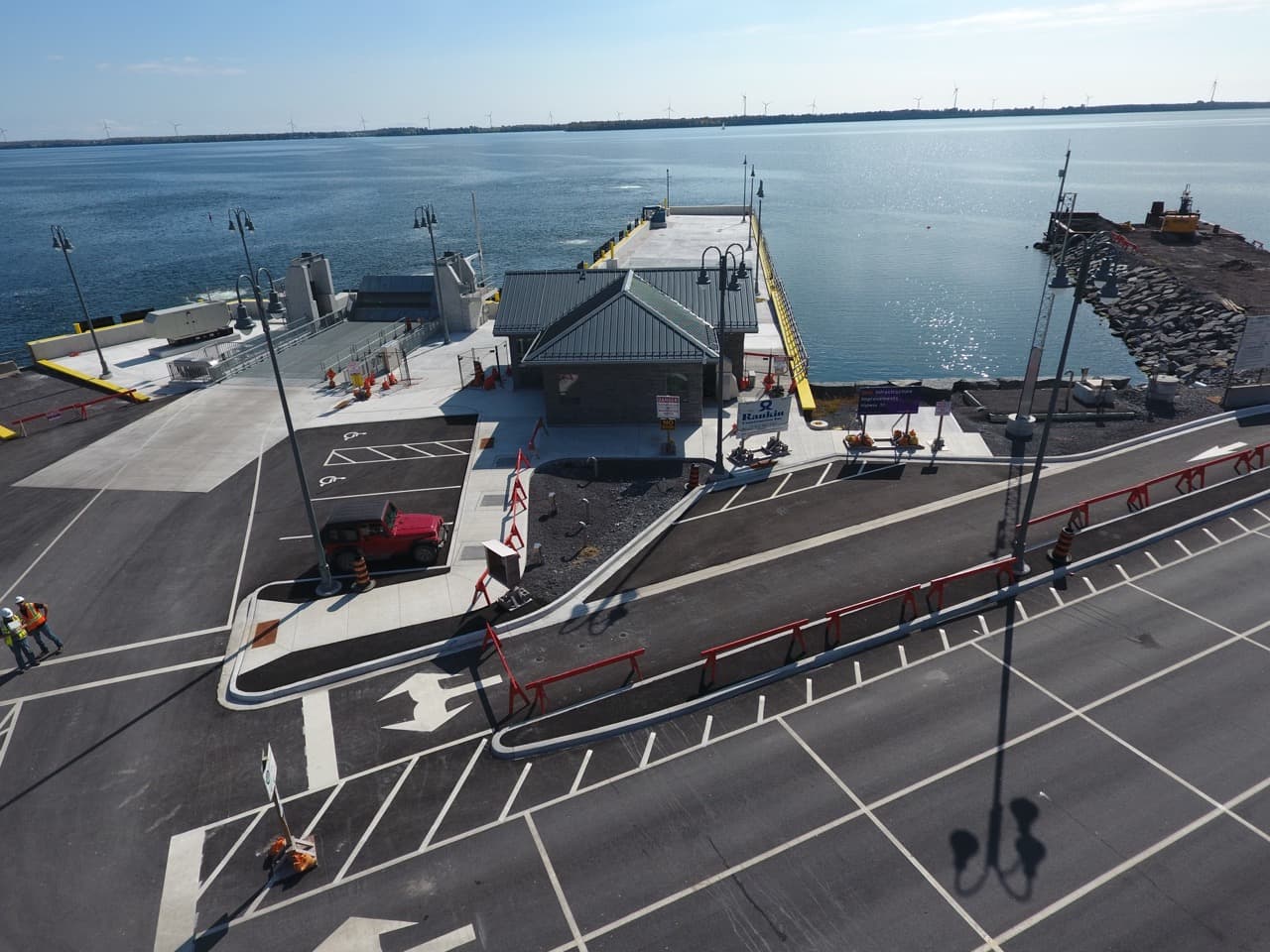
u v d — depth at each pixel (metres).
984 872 13.76
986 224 115.62
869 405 30.58
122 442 34.03
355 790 15.93
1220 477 28.23
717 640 20.17
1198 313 57.81
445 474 30.12
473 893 13.66
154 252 119.38
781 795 15.49
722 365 33.19
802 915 13.08
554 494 28.08
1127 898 13.22
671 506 27.25
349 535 23.38
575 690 18.53
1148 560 23.39
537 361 32.53
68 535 26.41
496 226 135.75
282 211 171.38
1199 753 16.27
